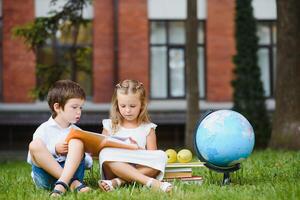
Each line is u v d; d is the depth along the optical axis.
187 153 5.98
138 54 20.38
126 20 20.33
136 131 5.83
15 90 19.89
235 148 5.43
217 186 5.50
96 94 20.14
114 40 20.27
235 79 17.83
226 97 20.64
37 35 14.72
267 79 21.16
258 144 17.33
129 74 20.33
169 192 5.12
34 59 19.97
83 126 19.53
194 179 5.77
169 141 19.89
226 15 20.70
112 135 5.86
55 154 5.55
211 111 5.67
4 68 19.91
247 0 17.94
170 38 20.72
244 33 17.86
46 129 5.56
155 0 20.48
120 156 5.42
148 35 20.45
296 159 8.83
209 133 5.48
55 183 5.41
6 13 19.92
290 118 13.38
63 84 5.61
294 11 13.46
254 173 6.91
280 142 13.42
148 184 5.32
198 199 4.79
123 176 5.42
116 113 5.88
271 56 21.08
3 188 6.02
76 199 4.87
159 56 20.70
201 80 20.83
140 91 5.75
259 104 17.59
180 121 19.59
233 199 4.77
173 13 20.58
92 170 6.86
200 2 20.72
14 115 19.28
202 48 20.86
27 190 5.71
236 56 17.88
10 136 19.28
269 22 21.14
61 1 19.89
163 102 20.47
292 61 13.45
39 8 19.98
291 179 6.15
